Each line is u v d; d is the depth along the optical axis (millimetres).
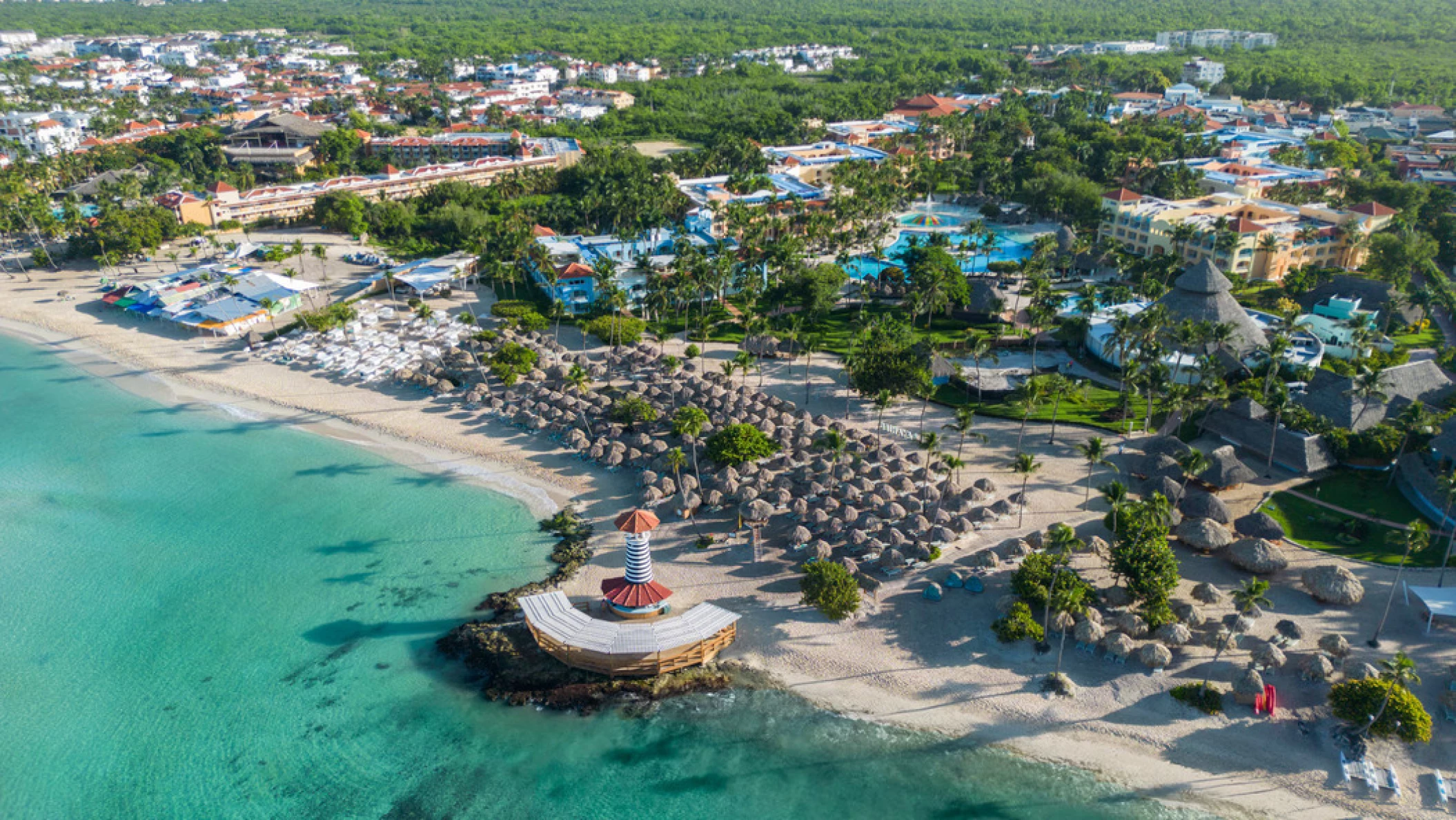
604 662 86875
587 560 104688
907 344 152500
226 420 143250
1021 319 171875
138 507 118812
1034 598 90562
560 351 161500
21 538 112375
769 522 109875
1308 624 89875
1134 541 93938
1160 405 133375
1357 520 107312
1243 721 79188
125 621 97188
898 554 99250
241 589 101812
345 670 89250
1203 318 153125
